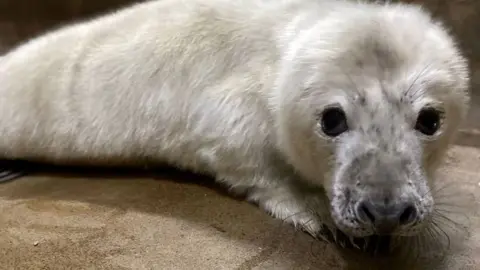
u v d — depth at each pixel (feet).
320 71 1.88
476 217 2.16
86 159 2.45
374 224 1.62
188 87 2.26
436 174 2.34
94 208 2.17
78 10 3.79
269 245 1.94
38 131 2.43
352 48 1.86
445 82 1.85
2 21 3.81
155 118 2.31
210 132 2.22
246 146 2.16
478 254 1.92
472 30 3.35
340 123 1.83
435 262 1.87
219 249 1.91
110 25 2.46
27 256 1.87
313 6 2.20
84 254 1.88
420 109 1.78
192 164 2.34
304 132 1.94
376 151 1.71
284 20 2.21
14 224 2.06
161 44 2.32
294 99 1.95
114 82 2.35
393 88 1.78
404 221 1.62
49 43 2.49
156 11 2.42
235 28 2.25
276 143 2.12
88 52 2.42
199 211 2.15
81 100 2.38
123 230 2.01
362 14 2.02
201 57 2.26
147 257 1.86
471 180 2.49
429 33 1.97
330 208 1.86
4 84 2.47
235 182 2.24
